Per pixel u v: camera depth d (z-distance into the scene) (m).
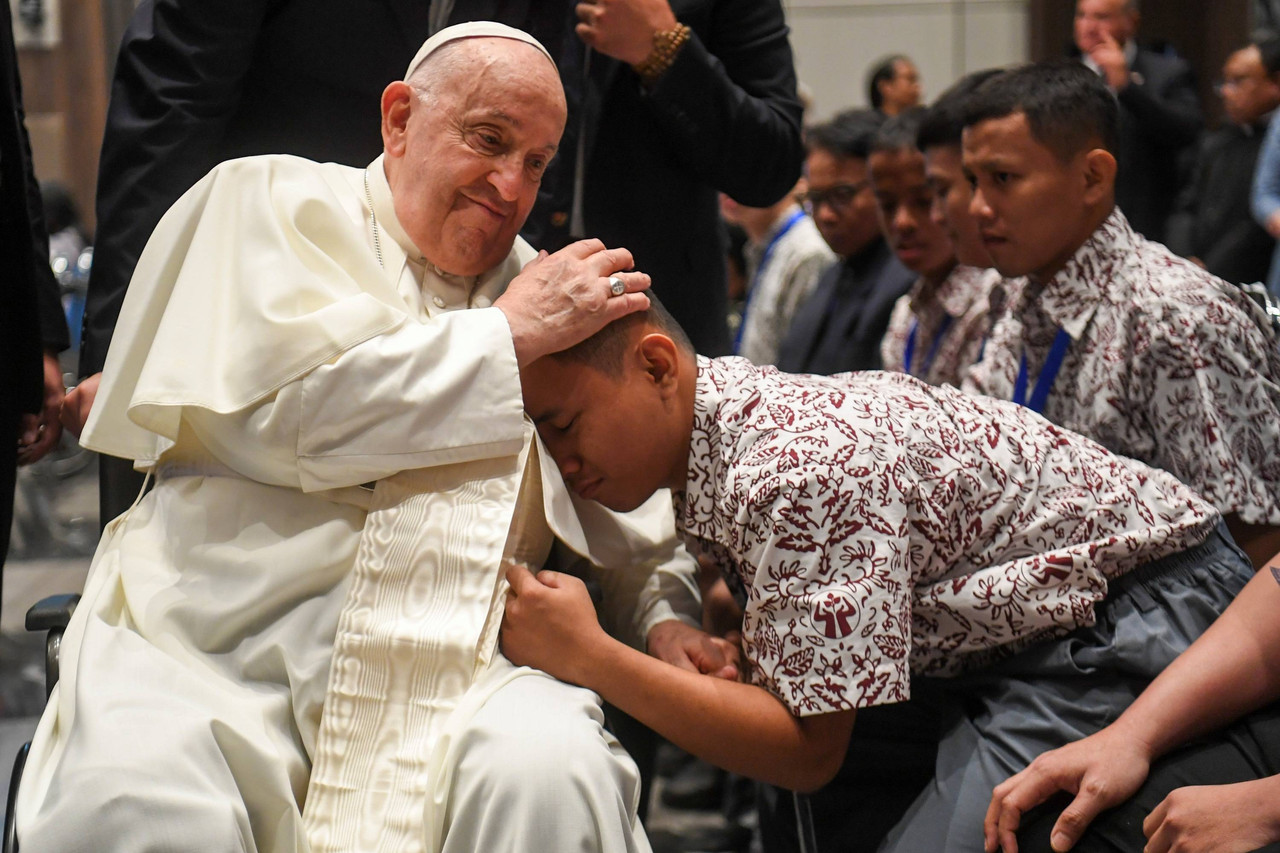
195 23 2.18
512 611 1.72
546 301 1.76
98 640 1.71
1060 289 2.30
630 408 1.77
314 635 1.73
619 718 2.24
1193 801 1.61
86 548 5.07
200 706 1.63
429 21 2.31
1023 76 2.32
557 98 1.82
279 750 1.64
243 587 1.74
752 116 2.54
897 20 7.72
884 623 1.68
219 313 1.80
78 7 5.48
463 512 1.74
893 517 1.72
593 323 1.75
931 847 1.80
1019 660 1.91
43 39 5.48
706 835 3.21
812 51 7.81
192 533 1.79
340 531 1.76
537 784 1.55
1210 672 1.74
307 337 1.71
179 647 1.72
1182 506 1.96
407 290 1.90
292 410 1.70
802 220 4.34
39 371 2.39
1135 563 1.91
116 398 1.88
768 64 2.69
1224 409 2.15
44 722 1.71
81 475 5.38
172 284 1.88
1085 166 2.26
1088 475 1.93
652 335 1.78
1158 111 4.86
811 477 1.68
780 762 1.72
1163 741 1.72
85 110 5.55
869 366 3.57
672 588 2.06
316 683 1.70
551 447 1.84
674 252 2.68
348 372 1.70
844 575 1.69
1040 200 2.27
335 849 1.62
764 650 1.72
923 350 3.15
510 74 1.79
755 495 1.70
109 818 1.49
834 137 3.64
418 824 1.61
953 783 1.84
